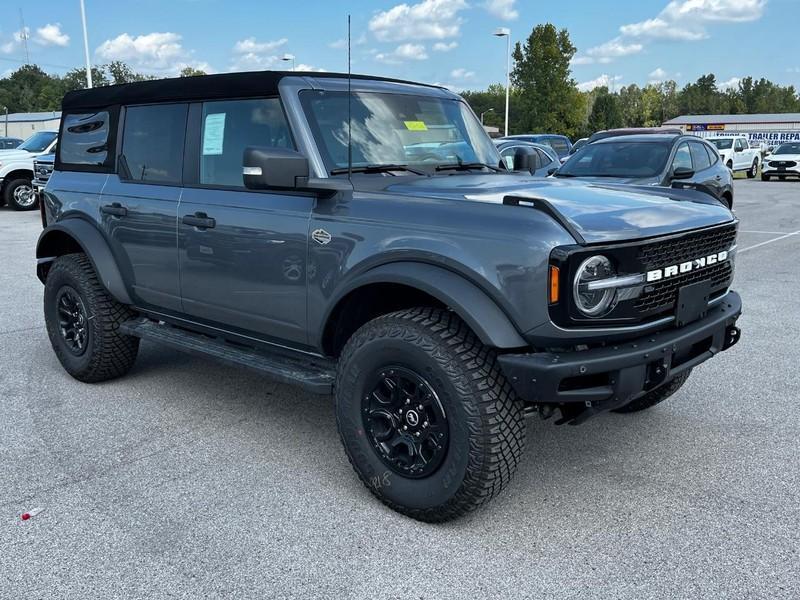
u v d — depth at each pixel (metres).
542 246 2.73
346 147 3.60
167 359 5.57
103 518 3.19
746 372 5.14
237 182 3.83
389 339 3.07
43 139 18.36
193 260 4.02
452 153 4.07
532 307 2.76
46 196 5.14
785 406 4.49
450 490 2.99
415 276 2.98
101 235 4.64
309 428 4.22
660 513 3.22
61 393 4.80
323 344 3.51
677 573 2.77
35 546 2.97
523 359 2.79
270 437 4.09
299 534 3.07
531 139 18.80
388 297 3.46
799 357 5.48
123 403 4.61
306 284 3.46
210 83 3.95
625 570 2.79
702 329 3.21
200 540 3.02
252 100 3.76
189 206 4.00
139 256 4.38
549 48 57.16
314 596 2.65
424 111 4.09
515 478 3.56
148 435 4.11
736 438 4.02
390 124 3.85
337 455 3.85
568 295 2.73
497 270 2.81
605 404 2.93
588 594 2.64
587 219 2.88
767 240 11.91
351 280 3.23
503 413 2.89
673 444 3.94
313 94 3.64
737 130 68.19
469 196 3.15
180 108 4.18
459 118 4.32
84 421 4.31
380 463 3.23
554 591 2.67
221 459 3.80
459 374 2.89
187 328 4.39
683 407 4.48
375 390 3.21
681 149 10.07
